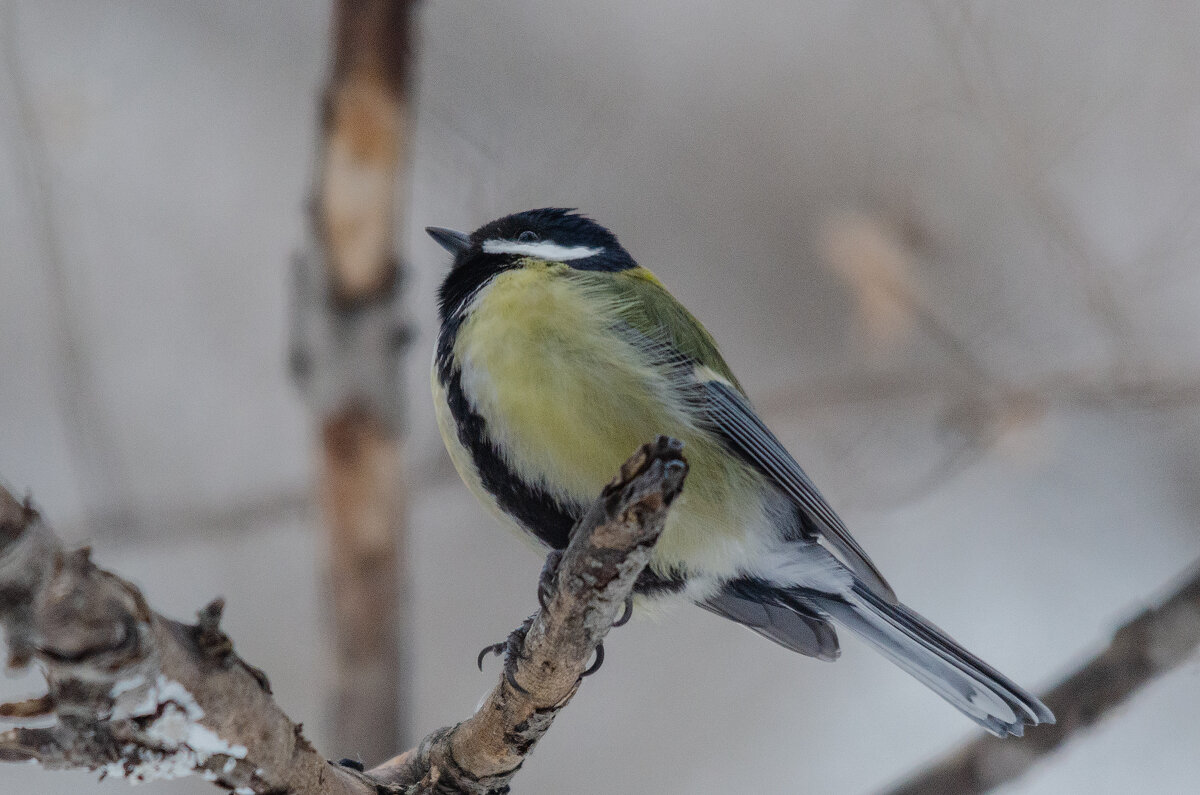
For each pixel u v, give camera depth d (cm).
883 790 732
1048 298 1155
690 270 1274
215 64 1260
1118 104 1125
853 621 725
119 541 1022
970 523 1205
